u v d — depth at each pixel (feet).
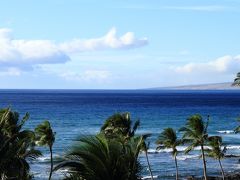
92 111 650.02
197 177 222.69
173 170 241.55
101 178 30.48
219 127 470.80
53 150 280.31
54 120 505.25
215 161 271.08
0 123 61.31
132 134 161.38
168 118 554.46
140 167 33.55
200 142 178.19
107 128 157.17
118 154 31.50
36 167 220.84
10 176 61.31
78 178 30.14
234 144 340.59
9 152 58.18
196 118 178.50
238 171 241.96
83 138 31.40
